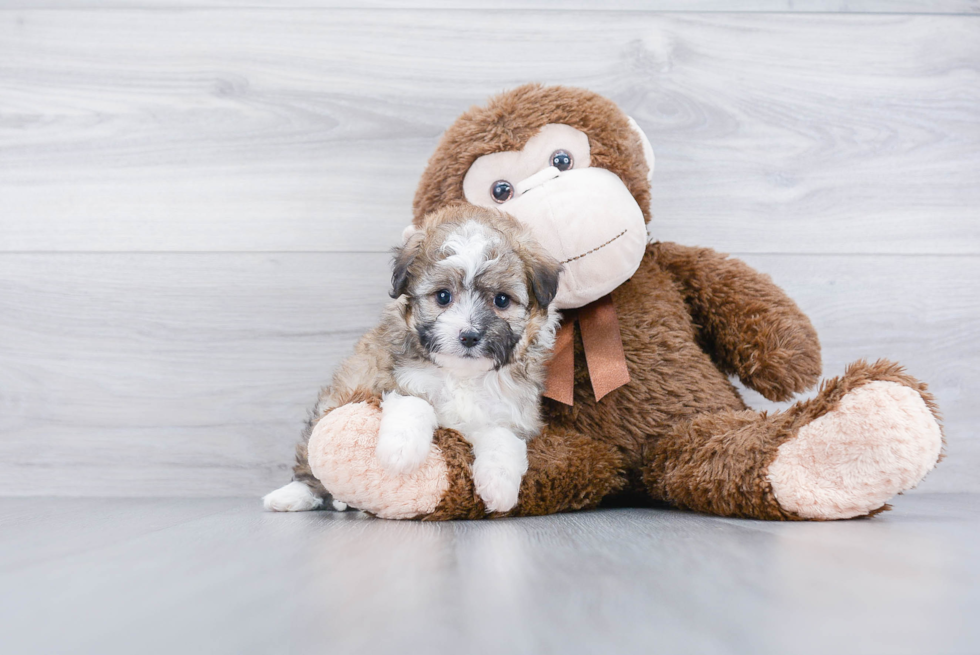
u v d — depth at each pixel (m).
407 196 2.69
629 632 0.79
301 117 2.68
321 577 1.06
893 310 2.66
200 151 2.68
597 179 1.99
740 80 2.69
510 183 2.08
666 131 2.68
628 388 2.06
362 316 2.67
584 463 1.90
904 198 2.68
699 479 1.81
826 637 0.77
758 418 1.86
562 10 2.68
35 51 2.67
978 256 2.67
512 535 1.45
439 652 0.73
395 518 1.72
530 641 0.76
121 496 2.60
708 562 1.16
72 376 2.62
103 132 2.67
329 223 2.68
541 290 1.85
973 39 2.69
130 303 2.64
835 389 1.71
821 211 2.68
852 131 2.69
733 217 2.68
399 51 2.68
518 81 2.69
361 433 1.66
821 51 2.68
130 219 2.66
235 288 2.66
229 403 2.63
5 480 2.60
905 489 1.63
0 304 2.63
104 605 0.93
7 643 0.78
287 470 2.62
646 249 2.32
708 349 2.28
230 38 2.69
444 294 1.82
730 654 0.72
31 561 1.23
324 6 2.68
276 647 0.75
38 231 2.65
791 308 2.20
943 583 1.01
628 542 1.35
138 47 2.68
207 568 1.15
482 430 1.82
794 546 1.31
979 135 2.68
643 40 2.68
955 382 2.64
